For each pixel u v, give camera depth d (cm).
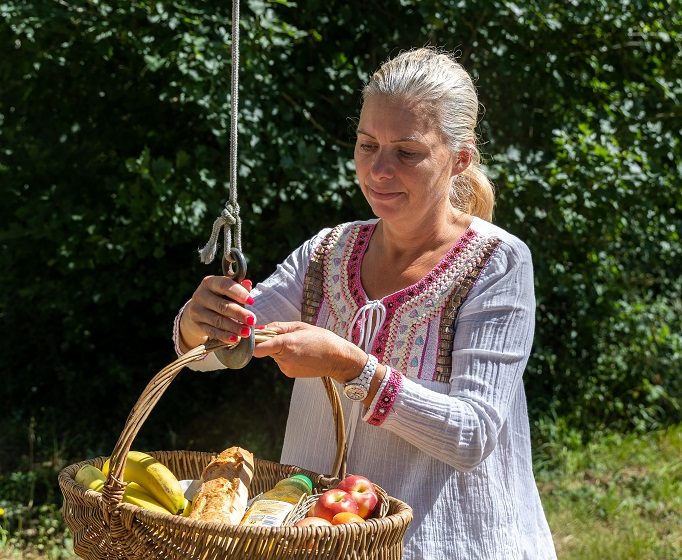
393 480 206
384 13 523
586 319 618
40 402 610
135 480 199
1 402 611
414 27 524
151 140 544
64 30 494
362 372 193
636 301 657
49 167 546
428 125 199
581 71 554
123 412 600
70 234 530
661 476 561
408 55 206
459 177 232
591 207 554
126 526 170
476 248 210
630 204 562
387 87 200
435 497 204
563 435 607
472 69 531
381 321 209
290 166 482
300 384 227
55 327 616
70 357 618
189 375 603
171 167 484
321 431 220
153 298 584
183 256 561
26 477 514
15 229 530
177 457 216
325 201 521
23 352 621
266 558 163
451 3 489
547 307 626
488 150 529
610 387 652
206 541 164
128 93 543
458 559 201
